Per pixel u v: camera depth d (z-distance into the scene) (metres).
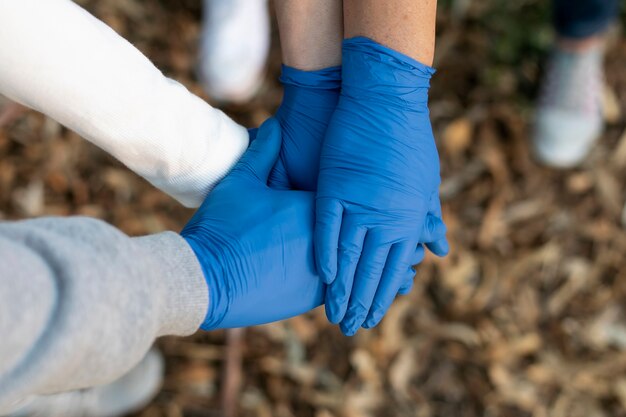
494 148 1.80
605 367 1.70
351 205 0.81
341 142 0.83
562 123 1.70
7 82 0.66
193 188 0.83
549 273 1.75
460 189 1.77
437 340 1.69
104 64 0.67
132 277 0.55
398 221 0.81
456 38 1.85
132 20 1.72
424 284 1.71
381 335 1.67
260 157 0.86
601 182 1.80
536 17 1.86
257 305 0.76
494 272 1.74
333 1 0.82
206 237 0.76
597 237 1.77
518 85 1.84
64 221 0.55
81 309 0.48
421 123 0.84
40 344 0.46
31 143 1.62
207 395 1.58
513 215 1.77
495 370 1.68
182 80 1.72
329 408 1.61
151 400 1.56
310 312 1.65
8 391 0.45
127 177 1.65
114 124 0.70
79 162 1.63
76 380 0.52
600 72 1.82
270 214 0.80
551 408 1.67
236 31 1.59
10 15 0.61
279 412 1.60
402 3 0.76
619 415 1.67
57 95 0.66
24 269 0.46
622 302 1.74
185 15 1.78
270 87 1.78
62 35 0.64
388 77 0.81
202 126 0.79
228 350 1.58
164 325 0.63
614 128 1.83
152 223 1.63
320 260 0.78
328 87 0.87
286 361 1.63
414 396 1.65
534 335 1.71
